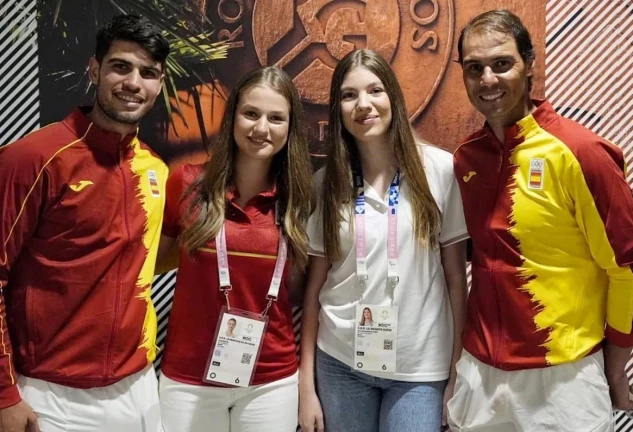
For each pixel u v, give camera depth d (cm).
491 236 158
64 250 147
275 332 169
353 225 168
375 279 165
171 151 206
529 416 154
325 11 207
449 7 207
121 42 147
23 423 142
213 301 165
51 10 201
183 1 204
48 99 203
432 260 168
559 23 209
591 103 212
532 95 211
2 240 140
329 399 174
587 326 154
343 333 169
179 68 205
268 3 205
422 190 165
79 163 148
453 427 169
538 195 151
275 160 176
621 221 146
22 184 141
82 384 150
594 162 145
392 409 168
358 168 174
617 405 162
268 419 166
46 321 147
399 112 167
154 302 211
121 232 152
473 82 152
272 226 170
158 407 165
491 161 161
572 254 152
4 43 201
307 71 208
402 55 208
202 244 164
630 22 209
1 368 141
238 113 166
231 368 163
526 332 154
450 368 173
